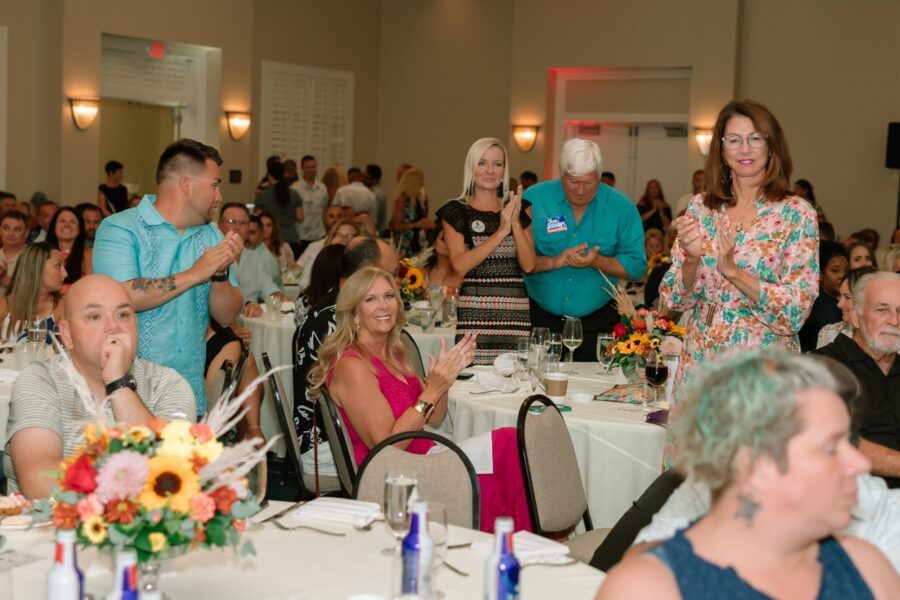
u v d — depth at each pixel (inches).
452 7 584.4
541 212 208.5
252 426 203.6
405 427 138.4
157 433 73.2
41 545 90.6
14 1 449.1
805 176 508.7
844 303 164.9
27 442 103.2
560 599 81.7
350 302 142.7
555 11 538.9
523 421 125.8
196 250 146.3
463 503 113.4
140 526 69.4
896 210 492.1
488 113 578.2
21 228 281.6
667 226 497.7
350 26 585.0
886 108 492.4
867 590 61.9
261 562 87.8
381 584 83.9
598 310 208.7
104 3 460.8
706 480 58.1
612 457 146.5
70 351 106.7
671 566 58.0
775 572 58.6
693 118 510.9
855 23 495.8
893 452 127.2
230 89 512.1
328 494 169.2
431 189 595.8
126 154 568.7
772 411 55.8
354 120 592.1
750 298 122.7
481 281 192.7
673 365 155.4
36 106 457.4
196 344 145.6
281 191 467.2
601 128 556.7
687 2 509.4
